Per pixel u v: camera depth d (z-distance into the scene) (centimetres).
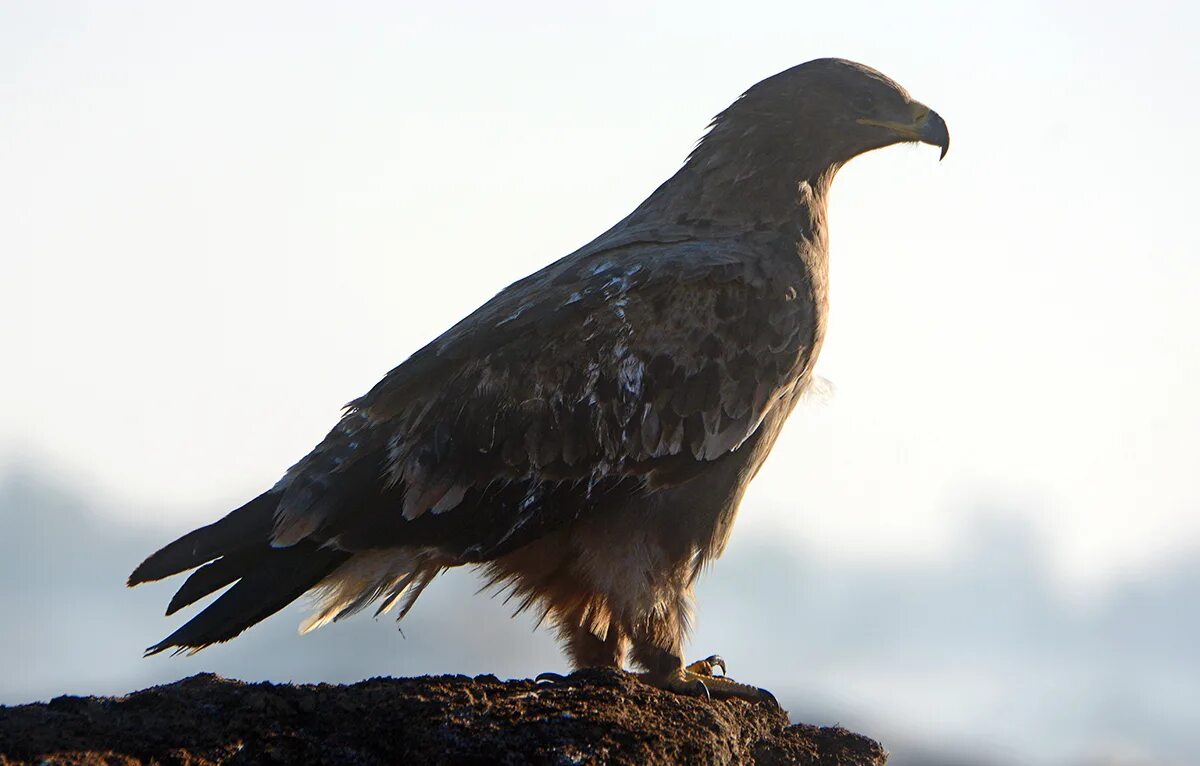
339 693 1057
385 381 1230
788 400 1295
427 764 1011
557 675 1161
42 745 935
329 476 1182
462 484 1188
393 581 1197
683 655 1233
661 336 1229
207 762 961
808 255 1312
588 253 1312
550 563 1245
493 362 1208
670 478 1223
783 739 1180
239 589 1149
